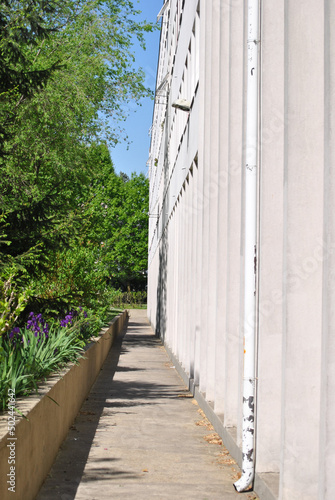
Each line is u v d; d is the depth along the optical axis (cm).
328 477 489
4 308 625
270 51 712
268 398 687
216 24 1161
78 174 2286
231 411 898
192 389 1411
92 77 2452
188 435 964
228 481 715
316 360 575
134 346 2853
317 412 575
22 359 698
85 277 1681
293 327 575
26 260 1205
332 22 492
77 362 1033
